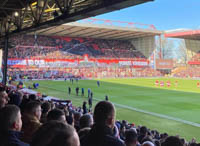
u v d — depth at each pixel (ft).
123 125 30.07
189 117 58.70
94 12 24.76
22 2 36.76
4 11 43.96
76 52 233.96
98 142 7.23
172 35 230.27
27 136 9.78
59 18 29.99
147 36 253.24
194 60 258.16
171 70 272.31
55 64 214.90
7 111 7.52
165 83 166.20
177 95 100.12
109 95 97.55
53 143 4.74
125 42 276.21
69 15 27.91
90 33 222.28
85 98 88.43
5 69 58.49
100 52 247.29
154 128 48.24
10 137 7.21
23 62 200.03
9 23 49.24
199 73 243.40
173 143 8.27
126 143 12.14
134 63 255.91
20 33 44.21
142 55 266.57
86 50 241.76
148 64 261.24
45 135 4.86
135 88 126.52
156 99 87.86
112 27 197.67
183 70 264.11
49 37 232.53
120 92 107.96
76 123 18.29
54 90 111.34
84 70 224.74
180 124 51.80
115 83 157.48
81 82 161.99
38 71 202.28
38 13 36.17
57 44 230.48
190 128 48.55
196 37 237.66
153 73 257.14
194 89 125.70
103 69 236.02
